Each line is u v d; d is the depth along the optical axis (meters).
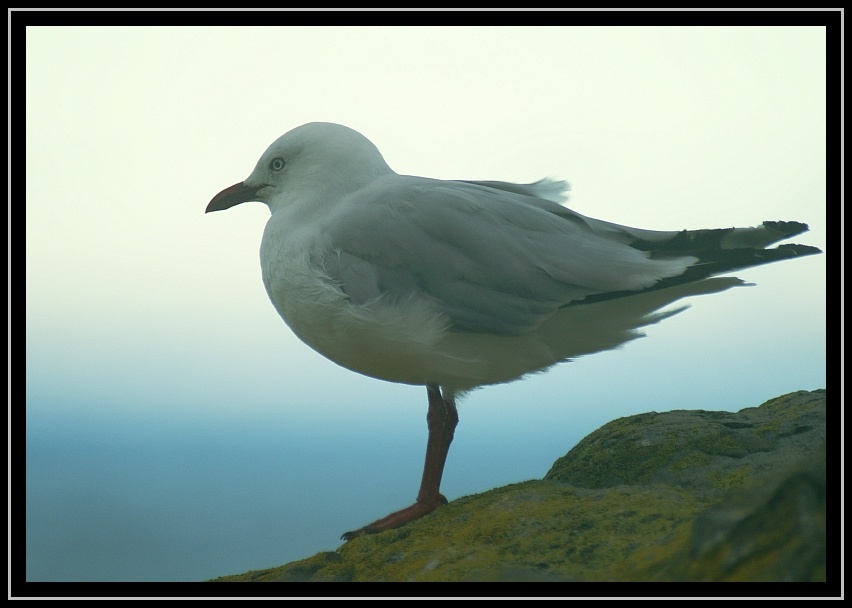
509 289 10.45
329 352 11.18
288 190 12.05
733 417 11.41
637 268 10.56
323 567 9.25
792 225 10.57
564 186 12.00
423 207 10.78
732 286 10.84
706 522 6.84
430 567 8.34
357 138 12.00
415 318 10.35
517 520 8.94
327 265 10.75
